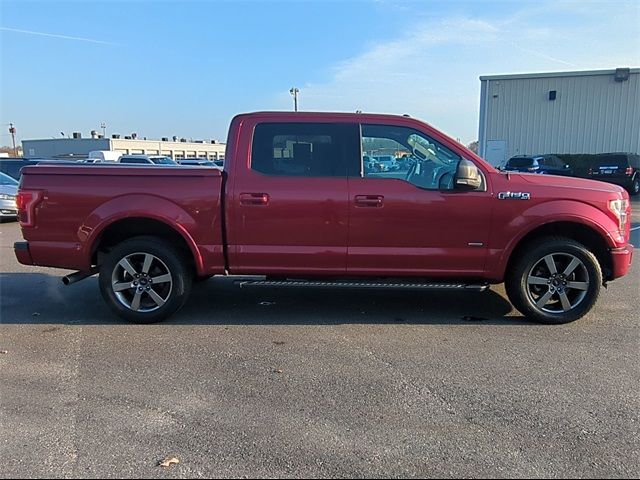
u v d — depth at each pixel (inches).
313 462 111.0
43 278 287.7
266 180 196.9
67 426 125.9
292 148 199.0
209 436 121.2
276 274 203.6
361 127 198.7
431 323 204.8
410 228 196.1
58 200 198.1
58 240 200.7
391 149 198.7
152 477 105.8
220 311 221.6
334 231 197.0
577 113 995.9
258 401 138.6
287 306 229.1
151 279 203.9
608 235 196.2
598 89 976.3
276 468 108.8
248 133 199.2
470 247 197.6
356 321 207.6
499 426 125.5
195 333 193.6
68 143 2495.1
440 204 194.4
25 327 201.3
